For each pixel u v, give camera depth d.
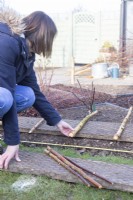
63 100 5.80
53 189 2.52
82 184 2.54
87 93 6.67
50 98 5.91
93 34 13.63
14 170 2.77
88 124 3.94
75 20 13.92
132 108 4.94
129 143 3.46
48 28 2.62
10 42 2.50
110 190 2.47
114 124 3.92
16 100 3.09
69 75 10.70
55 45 14.41
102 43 13.45
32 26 2.61
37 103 3.13
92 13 13.48
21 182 2.64
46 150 2.98
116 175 2.59
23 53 2.59
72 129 3.43
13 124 2.66
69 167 2.66
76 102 5.69
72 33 14.03
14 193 2.51
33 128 3.79
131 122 4.20
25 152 3.09
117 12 12.96
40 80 6.39
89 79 9.70
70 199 2.41
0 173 2.80
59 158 2.81
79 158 3.01
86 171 2.62
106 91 7.17
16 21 2.57
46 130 3.73
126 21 10.22
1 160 2.75
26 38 2.64
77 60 14.13
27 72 2.88
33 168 2.71
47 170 2.67
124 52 10.04
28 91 3.09
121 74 10.34
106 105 5.46
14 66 2.62
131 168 2.75
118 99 6.09
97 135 3.55
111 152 3.30
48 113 3.16
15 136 2.70
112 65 10.45
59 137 3.69
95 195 2.42
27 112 4.79
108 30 13.28
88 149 3.40
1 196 2.47
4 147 3.27
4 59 2.51
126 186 2.42
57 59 14.50
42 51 2.70
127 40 10.15
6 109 2.59
